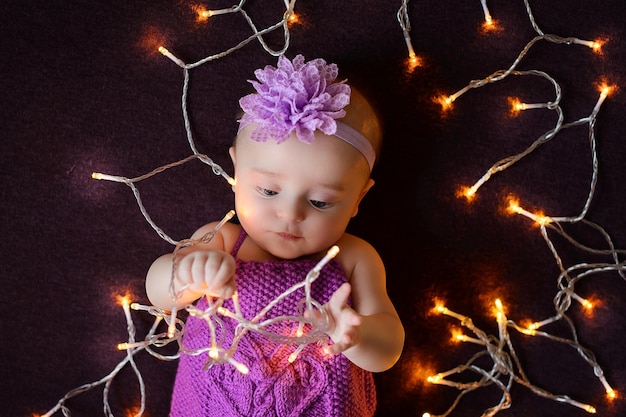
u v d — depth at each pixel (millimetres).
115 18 877
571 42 889
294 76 738
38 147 874
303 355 785
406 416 902
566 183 895
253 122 759
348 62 885
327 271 806
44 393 887
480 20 891
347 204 782
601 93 888
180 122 881
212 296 764
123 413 896
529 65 892
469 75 890
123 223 882
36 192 875
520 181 896
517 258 898
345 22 887
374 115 792
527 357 905
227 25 885
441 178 891
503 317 874
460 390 904
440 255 896
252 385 779
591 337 902
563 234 886
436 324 899
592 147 890
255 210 771
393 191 891
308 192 758
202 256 709
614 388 900
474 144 891
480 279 897
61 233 879
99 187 879
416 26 888
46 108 873
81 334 887
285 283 792
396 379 902
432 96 888
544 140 886
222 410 786
